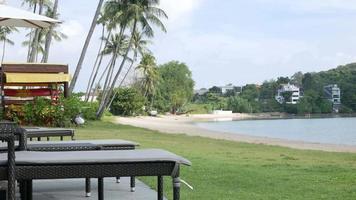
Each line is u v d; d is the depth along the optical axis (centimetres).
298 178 752
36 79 1911
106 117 4981
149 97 9762
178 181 371
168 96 11450
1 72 1914
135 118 7250
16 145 443
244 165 963
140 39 5891
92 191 587
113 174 364
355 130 5928
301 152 1673
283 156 1363
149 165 368
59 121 2186
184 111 12238
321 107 14850
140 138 2041
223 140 2448
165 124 5606
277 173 818
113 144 531
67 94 2230
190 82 12112
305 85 15350
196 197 562
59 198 540
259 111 15225
